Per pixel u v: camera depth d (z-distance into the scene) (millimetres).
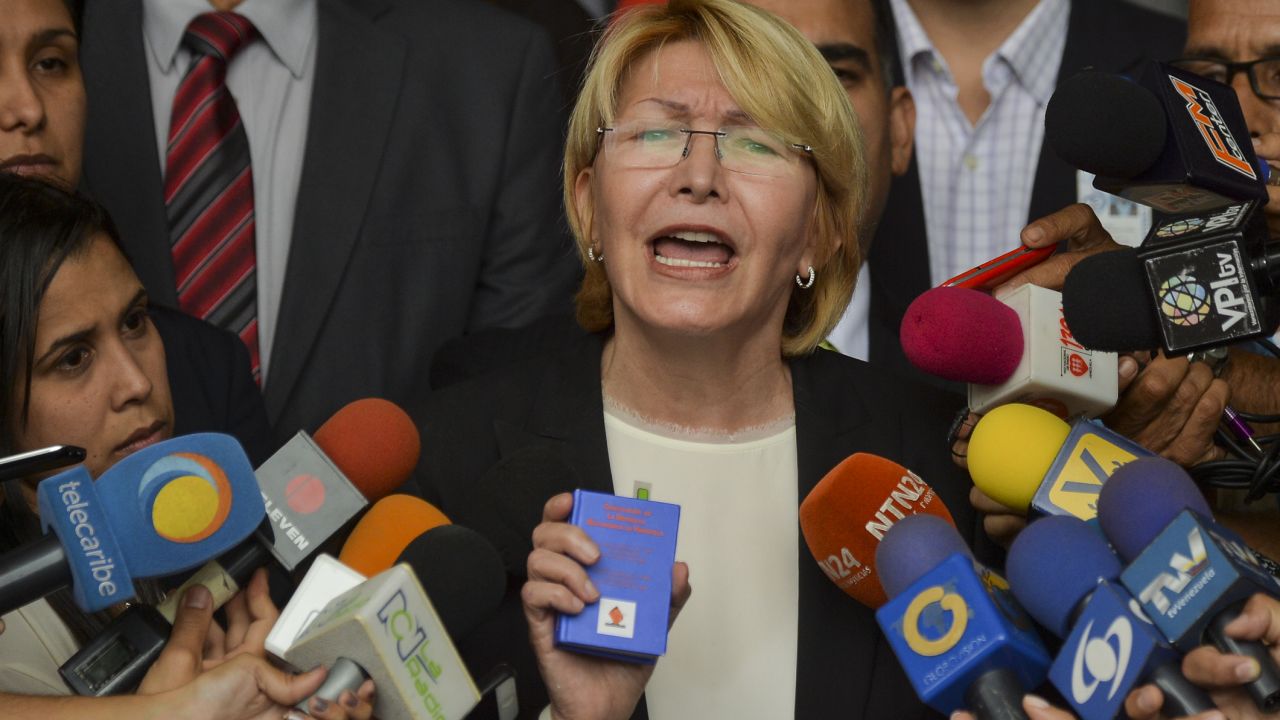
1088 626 1552
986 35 3383
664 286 2129
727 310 2117
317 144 3547
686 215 2098
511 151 3734
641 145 2154
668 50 2186
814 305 2336
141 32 3506
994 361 1994
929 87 3430
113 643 1649
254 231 3496
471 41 3770
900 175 3443
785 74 2143
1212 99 1818
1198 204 1803
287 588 2266
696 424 2250
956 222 3447
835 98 2201
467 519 2092
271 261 3498
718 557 2162
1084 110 1738
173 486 1547
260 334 3469
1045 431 1915
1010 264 2127
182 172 3482
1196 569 1465
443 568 1715
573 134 2297
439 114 3680
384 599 1536
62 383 1884
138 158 3473
